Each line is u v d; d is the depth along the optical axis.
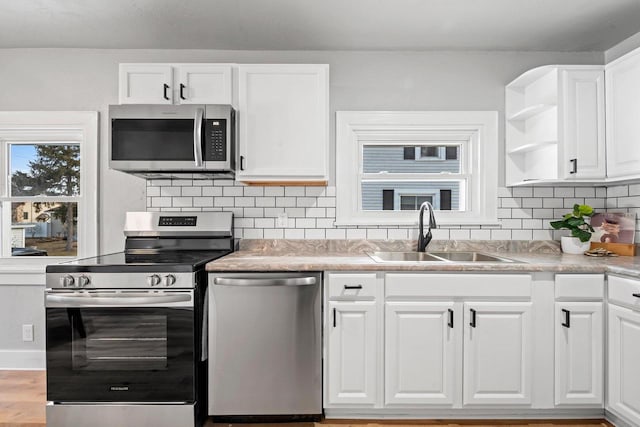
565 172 2.23
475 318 1.96
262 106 2.30
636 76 2.02
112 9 2.15
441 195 2.77
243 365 1.96
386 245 2.63
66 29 2.38
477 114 2.65
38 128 2.67
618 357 1.87
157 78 2.30
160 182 2.67
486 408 2.02
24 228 2.80
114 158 2.22
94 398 1.87
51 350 1.86
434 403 1.98
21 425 1.98
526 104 2.62
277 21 2.27
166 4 2.09
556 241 2.62
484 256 2.44
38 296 2.66
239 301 1.96
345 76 2.67
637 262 2.05
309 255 2.40
